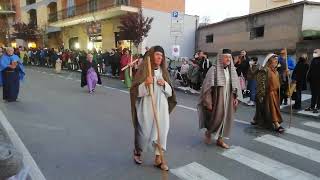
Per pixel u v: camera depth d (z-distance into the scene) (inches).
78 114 366.6
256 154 243.9
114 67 830.5
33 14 1782.7
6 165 156.3
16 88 446.9
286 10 712.4
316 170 216.5
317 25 681.0
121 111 386.6
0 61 436.5
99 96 509.7
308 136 297.3
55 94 522.6
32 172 200.4
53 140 267.4
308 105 437.4
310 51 627.5
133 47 1032.2
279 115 312.5
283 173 210.2
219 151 247.9
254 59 475.8
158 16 1069.1
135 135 214.5
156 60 208.4
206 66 566.6
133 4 1054.4
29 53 1385.3
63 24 1358.3
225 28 942.4
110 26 1146.7
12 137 272.7
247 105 454.3
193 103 459.5
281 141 279.0
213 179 198.2
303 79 408.5
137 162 218.2
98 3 1194.0
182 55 1114.1
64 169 209.3
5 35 1811.0
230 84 253.6
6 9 1862.7
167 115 211.3
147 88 204.4
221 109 251.8
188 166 217.3
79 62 1031.6
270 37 764.6
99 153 238.7
